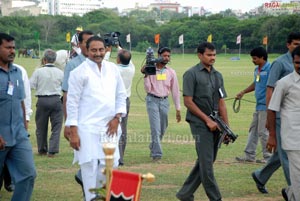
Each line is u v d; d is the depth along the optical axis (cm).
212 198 838
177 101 1220
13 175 764
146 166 1156
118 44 1171
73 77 744
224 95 859
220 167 1150
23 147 766
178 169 1127
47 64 1246
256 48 1140
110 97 750
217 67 5519
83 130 742
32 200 896
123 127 1159
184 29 10169
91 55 747
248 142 1202
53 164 1169
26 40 9512
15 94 763
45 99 1243
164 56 1200
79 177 834
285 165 838
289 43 884
